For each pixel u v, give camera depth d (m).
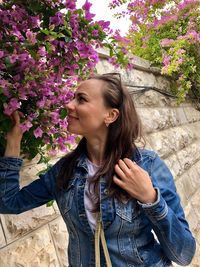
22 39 1.51
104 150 1.49
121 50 1.98
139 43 6.38
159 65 5.74
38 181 1.63
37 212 2.32
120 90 1.50
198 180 6.14
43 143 1.76
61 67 1.61
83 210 1.43
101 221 1.39
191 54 5.82
